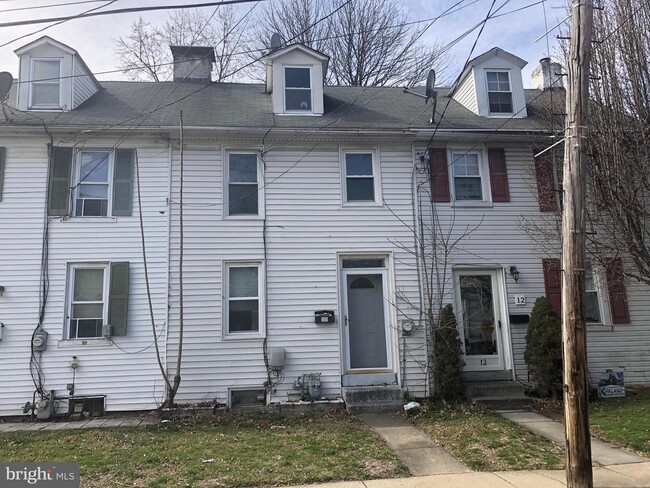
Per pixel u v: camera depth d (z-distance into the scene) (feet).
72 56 37.11
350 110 40.73
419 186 36.81
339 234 35.50
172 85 45.50
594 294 37.11
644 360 36.06
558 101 38.37
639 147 30.14
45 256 32.83
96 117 35.70
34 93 36.50
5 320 31.91
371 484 18.80
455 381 32.71
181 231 31.73
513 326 35.65
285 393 33.09
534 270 36.50
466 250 36.32
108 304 32.81
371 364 34.63
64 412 31.37
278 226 35.06
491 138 37.29
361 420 29.30
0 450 23.54
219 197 34.83
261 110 39.34
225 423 28.78
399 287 35.29
